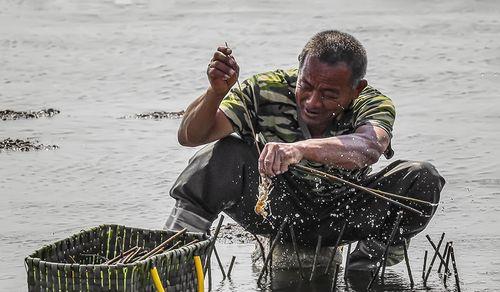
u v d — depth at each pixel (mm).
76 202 19312
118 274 11633
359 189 14023
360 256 15430
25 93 28891
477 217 18234
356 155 13836
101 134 24391
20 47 34406
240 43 34125
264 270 14898
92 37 35656
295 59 32125
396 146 22969
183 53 32906
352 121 14539
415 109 26453
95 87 29547
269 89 14578
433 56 32156
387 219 15055
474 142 23219
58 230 17578
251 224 15141
